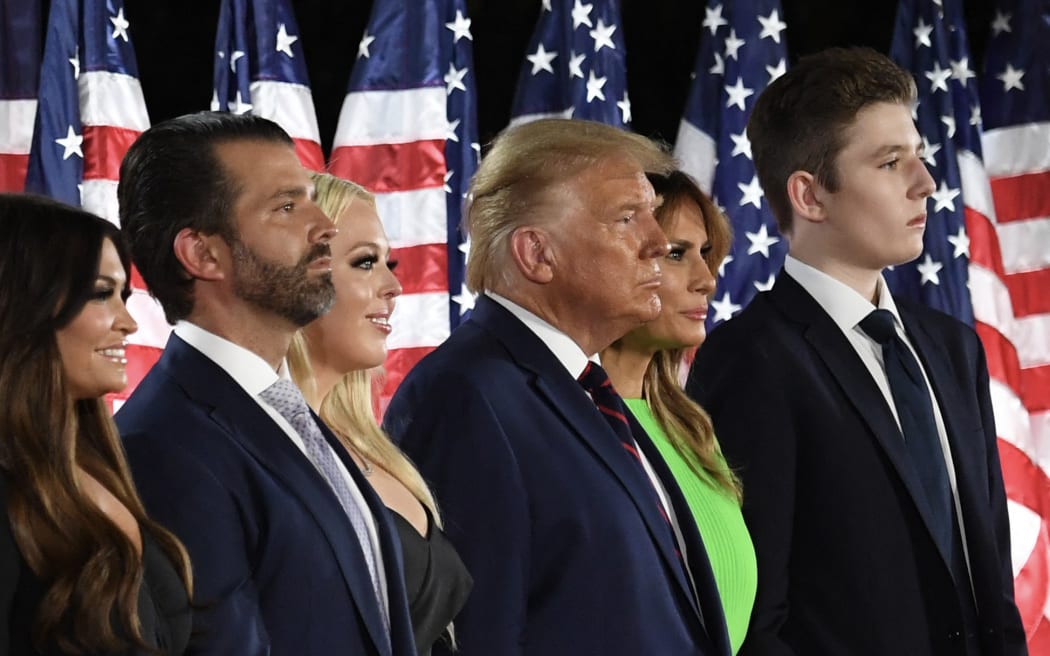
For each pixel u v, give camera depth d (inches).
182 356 300.8
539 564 337.1
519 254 363.9
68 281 257.0
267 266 301.3
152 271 304.8
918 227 414.9
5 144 582.9
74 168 569.9
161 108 620.7
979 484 411.8
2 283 253.6
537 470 339.6
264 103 601.6
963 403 421.7
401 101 625.0
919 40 679.7
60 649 242.7
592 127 375.6
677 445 397.7
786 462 397.7
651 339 395.9
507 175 370.0
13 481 247.1
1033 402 689.6
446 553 330.6
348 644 287.1
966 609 402.9
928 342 427.5
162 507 278.5
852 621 391.2
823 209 417.1
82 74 581.9
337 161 619.8
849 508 394.6
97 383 262.2
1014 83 703.7
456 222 630.5
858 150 411.5
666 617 343.6
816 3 697.6
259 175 304.0
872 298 425.4
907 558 394.3
